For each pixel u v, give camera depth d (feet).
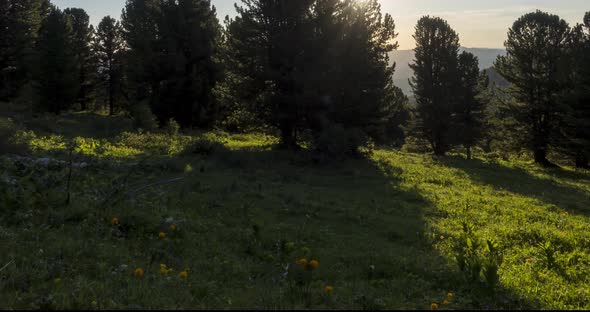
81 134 94.79
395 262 26.05
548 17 131.03
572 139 116.47
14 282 17.15
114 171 48.42
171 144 84.12
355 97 92.02
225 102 101.71
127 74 154.51
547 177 94.94
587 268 28.12
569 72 121.70
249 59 94.53
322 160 79.00
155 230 27.32
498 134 148.77
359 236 34.12
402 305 18.03
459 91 141.28
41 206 28.76
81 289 16.61
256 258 25.11
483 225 42.45
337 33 93.91
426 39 145.69
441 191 61.93
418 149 163.43
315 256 25.89
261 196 46.32
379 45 103.71
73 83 149.59
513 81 135.95
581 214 53.47
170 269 19.29
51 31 146.51
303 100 86.79
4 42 156.87
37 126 95.71
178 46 135.64
